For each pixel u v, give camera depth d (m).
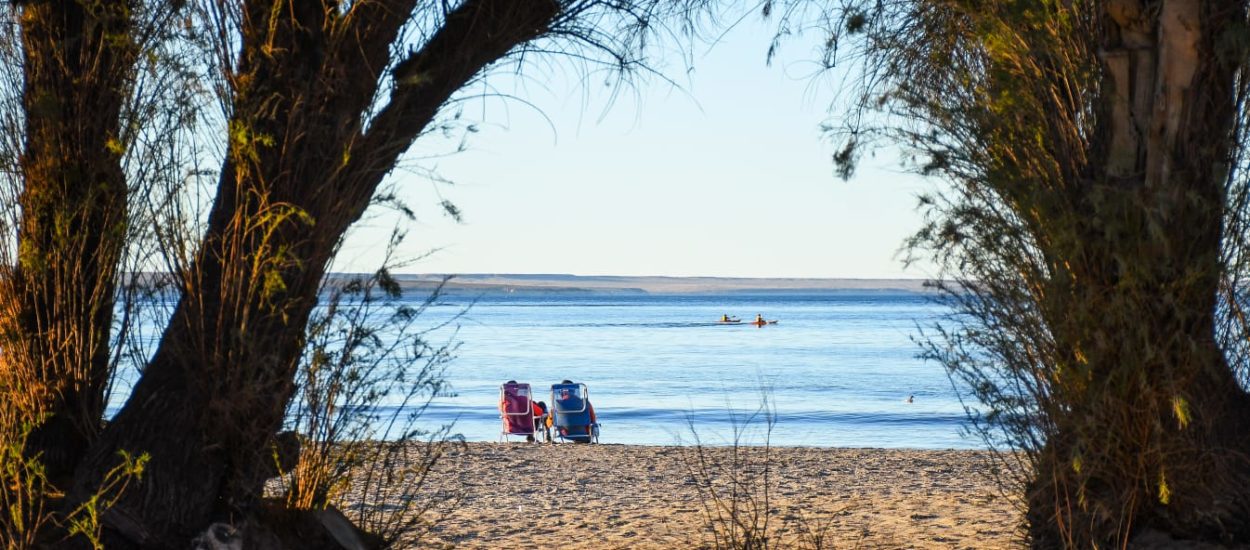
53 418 6.23
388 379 6.04
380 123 6.20
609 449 16.36
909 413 41.28
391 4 6.14
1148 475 5.86
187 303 6.08
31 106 6.02
